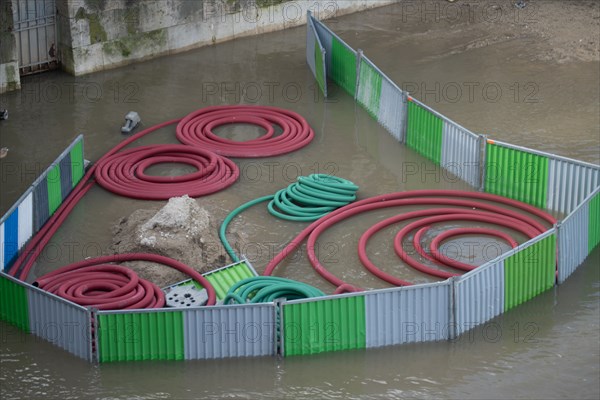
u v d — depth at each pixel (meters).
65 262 21.45
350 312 18.16
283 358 18.19
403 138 27.03
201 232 21.58
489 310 19.39
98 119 28.83
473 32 35.72
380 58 33.50
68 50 31.45
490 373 17.94
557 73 32.00
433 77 31.89
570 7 37.59
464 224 23.02
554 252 20.20
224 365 18.05
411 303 18.41
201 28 34.09
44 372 17.83
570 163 22.83
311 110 29.58
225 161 26.00
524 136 27.56
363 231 22.77
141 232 21.33
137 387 17.47
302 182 24.27
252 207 23.91
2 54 29.80
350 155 26.64
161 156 26.33
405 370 18.02
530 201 23.78
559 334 19.09
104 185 24.58
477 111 29.30
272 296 19.34
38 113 29.09
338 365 18.11
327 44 31.25
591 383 17.61
